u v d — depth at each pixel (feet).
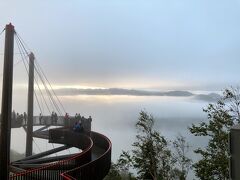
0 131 53.93
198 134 67.87
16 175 55.06
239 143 12.75
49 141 112.06
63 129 113.39
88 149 72.43
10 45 54.29
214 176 63.00
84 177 55.36
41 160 85.05
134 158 98.48
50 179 57.72
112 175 100.89
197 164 65.62
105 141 86.53
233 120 66.64
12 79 54.54
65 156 87.04
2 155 53.16
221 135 63.72
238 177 12.73
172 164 92.84
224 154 63.00
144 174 97.50
